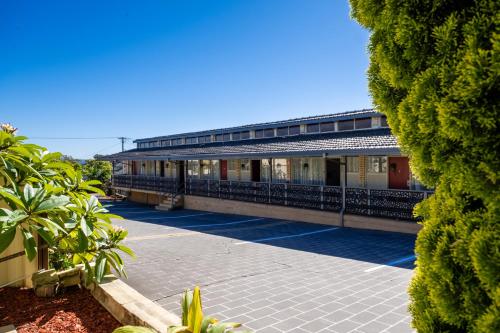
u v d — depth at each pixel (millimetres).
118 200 31656
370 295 5891
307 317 4945
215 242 11242
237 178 21859
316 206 15727
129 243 11094
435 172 2232
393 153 11906
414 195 12445
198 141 29250
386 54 2277
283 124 21625
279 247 10297
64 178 4371
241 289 6246
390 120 2482
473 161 1801
